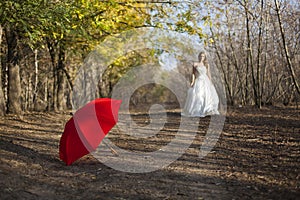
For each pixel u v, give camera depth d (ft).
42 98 79.97
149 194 13.58
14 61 43.78
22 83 67.97
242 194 13.26
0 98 41.14
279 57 49.93
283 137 24.53
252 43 51.62
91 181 15.44
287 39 45.39
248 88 54.54
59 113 49.80
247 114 39.96
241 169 16.89
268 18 44.29
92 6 27.40
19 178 15.03
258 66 45.42
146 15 33.53
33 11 24.07
